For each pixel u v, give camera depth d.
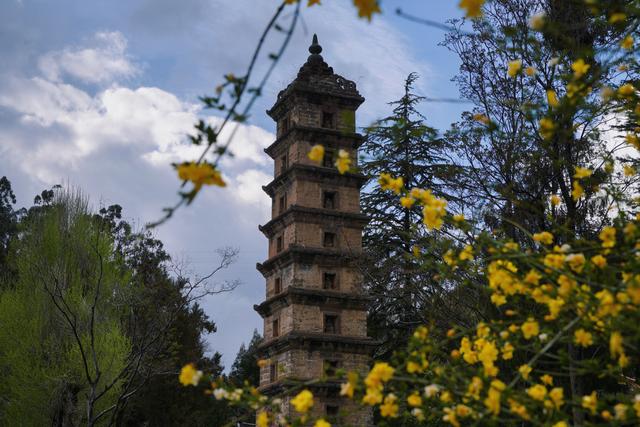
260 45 3.68
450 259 6.52
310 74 32.00
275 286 30.14
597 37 14.84
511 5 20.56
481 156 19.72
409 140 31.64
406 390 5.59
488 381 5.37
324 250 29.16
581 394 15.79
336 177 30.61
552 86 15.61
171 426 40.75
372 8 3.25
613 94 5.11
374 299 28.80
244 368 53.34
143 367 29.48
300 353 27.73
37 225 33.78
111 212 45.16
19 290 32.78
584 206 18.58
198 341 45.75
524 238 18.88
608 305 4.93
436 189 31.28
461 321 18.97
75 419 28.88
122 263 36.12
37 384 28.50
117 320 31.59
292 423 5.55
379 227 32.16
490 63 20.34
